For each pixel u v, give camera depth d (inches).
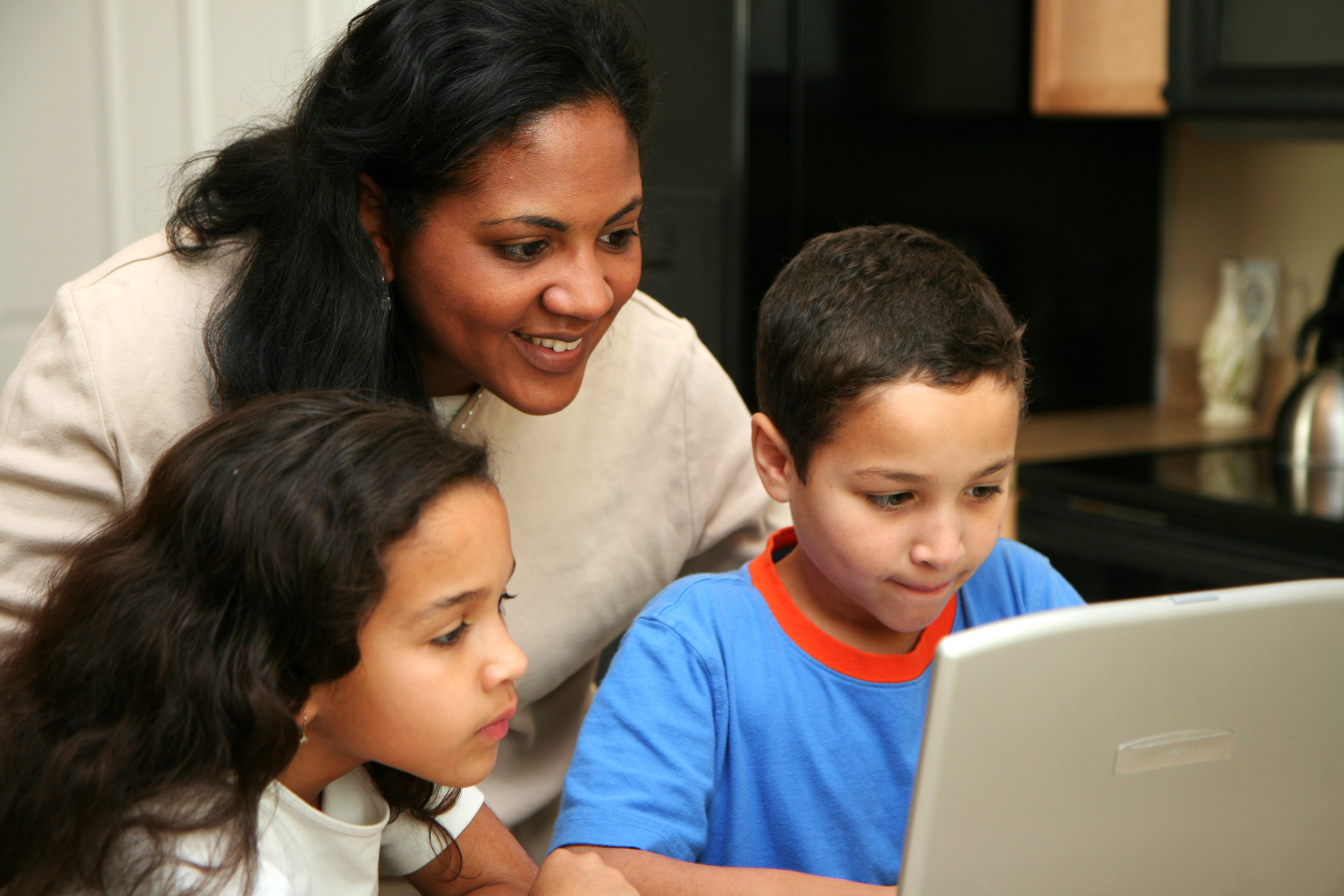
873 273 33.7
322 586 27.4
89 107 81.7
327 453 28.3
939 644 23.2
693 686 35.3
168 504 29.0
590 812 33.2
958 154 91.6
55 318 38.2
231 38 77.6
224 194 40.5
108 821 28.0
